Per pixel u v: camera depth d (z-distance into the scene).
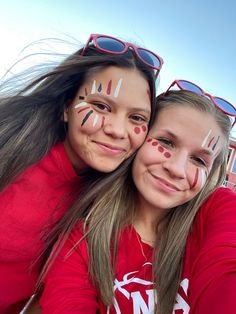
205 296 0.31
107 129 0.39
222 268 0.31
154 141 0.40
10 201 0.43
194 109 0.40
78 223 0.42
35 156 0.44
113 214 0.42
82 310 0.33
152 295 0.36
